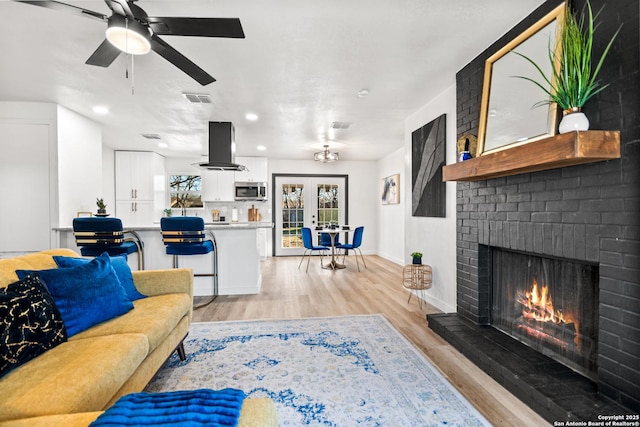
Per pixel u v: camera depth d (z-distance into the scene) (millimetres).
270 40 2309
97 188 4281
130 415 831
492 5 1948
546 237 1897
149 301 2127
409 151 4090
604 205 1552
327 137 5246
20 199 3457
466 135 2561
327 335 2674
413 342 2537
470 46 2424
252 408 909
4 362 1220
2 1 1842
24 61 2574
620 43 1491
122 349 1434
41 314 1415
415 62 2666
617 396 1499
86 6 1925
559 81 1615
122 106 3645
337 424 1567
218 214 6828
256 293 4090
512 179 2191
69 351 1401
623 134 1470
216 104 3623
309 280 4875
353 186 7730
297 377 2008
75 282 1730
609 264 1530
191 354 2338
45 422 913
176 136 5082
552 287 2035
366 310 3373
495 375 1963
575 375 1788
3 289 1403
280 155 6871
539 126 1909
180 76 2867
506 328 2455
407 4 1932
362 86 3141
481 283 2607
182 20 1618
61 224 3543
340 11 1987
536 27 1942
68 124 3705
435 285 3465
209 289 4047
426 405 1716
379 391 1850
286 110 3850
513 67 2135
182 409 863
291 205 7523
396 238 6609
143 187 6164
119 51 1935
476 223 2613
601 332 1577
